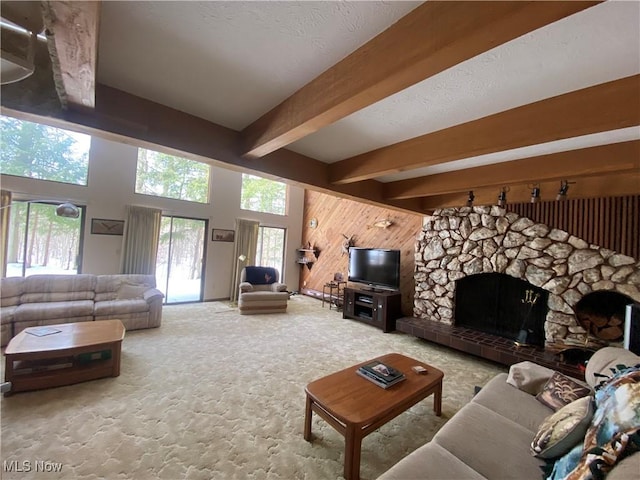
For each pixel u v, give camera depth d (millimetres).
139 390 2443
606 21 976
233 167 2186
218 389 2527
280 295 5426
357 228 6238
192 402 2309
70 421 1997
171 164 5699
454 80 1378
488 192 3666
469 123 1820
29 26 1043
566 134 1464
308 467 1697
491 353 3328
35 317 3432
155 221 5363
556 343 3221
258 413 2203
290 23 1079
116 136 1644
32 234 4379
